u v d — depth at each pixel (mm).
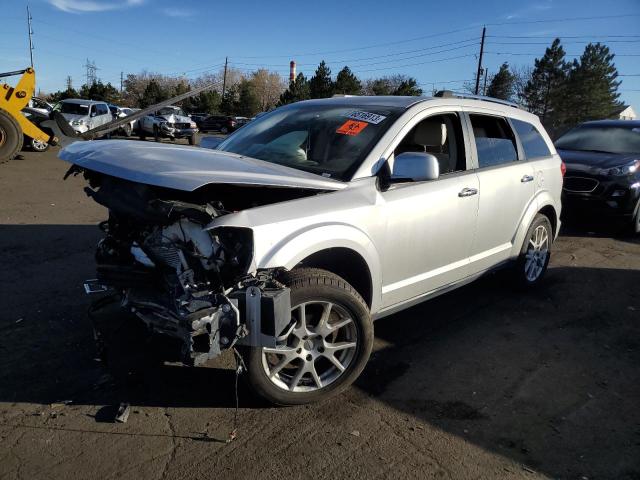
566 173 8453
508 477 2732
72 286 5043
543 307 5156
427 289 4086
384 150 3637
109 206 3059
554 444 3025
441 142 4082
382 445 2938
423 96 4336
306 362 3182
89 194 3230
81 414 3088
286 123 4285
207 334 2783
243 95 64375
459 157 4348
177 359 3738
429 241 3920
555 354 4168
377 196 3508
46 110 16125
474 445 2982
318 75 55969
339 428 3074
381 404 3352
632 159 8328
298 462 2762
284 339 3045
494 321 4762
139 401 3244
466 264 4418
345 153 3668
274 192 3383
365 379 3656
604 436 3117
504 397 3508
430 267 4039
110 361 3678
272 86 103812
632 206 8078
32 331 4074
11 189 10195
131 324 4199
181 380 3490
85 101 21594
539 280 5656
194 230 2941
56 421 3010
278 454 2816
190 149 3697
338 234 3199
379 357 3986
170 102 4711
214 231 2881
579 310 5125
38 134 15148
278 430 3023
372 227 3449
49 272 5426
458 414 3285
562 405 3439
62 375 3488
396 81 81562
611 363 4059
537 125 5547
